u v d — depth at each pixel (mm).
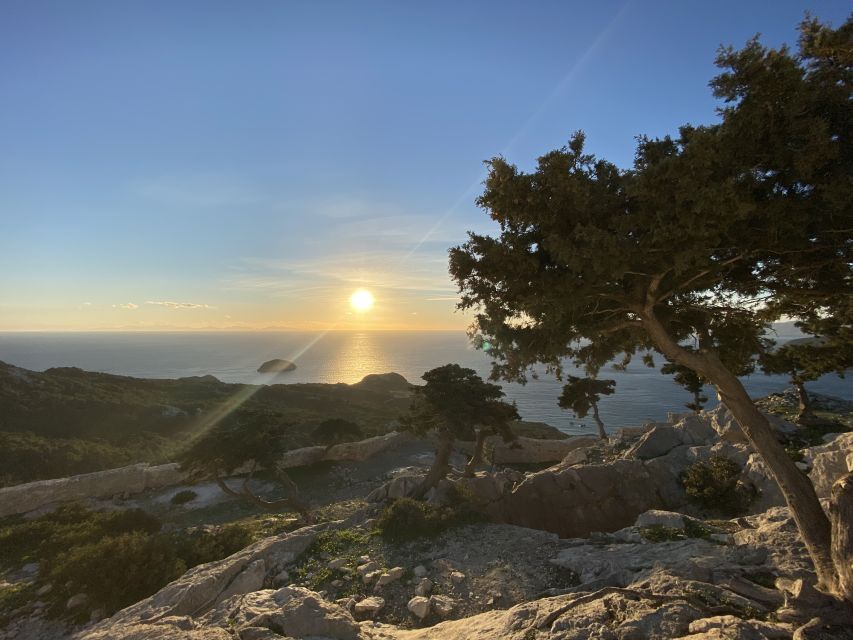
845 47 7633
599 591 8289
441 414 24484
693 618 7129
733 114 7586
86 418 54406
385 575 12953
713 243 7758
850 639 6039
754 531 11953
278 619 9422
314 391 95312
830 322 12273
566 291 8438
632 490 23984
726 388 9242
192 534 22922
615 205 8523
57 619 13227
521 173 8438
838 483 7270
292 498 26516
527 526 22875
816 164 7195
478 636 8234
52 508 30516
